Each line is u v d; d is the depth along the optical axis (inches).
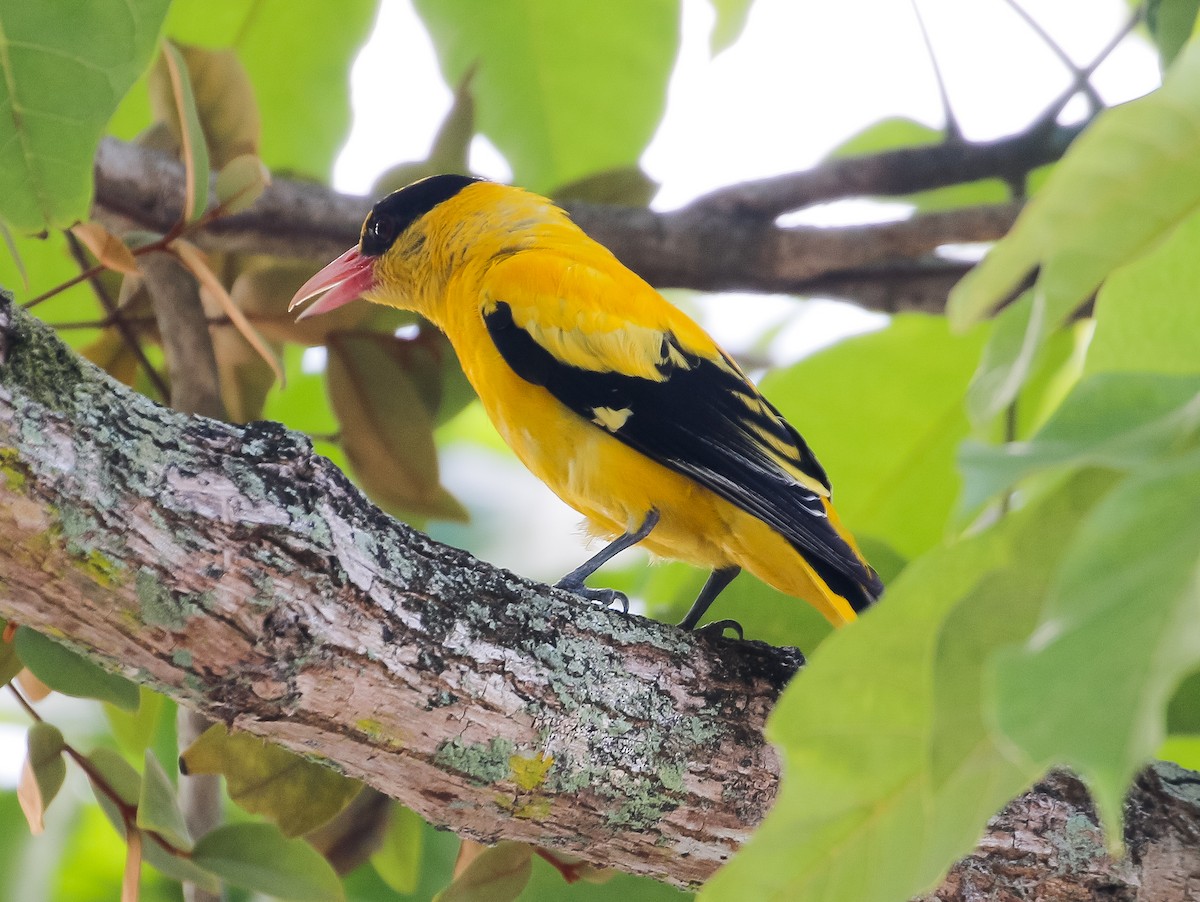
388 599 219.5
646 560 494.3
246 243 406.0
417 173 410.0
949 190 478.3
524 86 457.1
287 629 206.8
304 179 454.6
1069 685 93.4
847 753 141.6
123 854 418.3
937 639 129.6
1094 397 115.5
